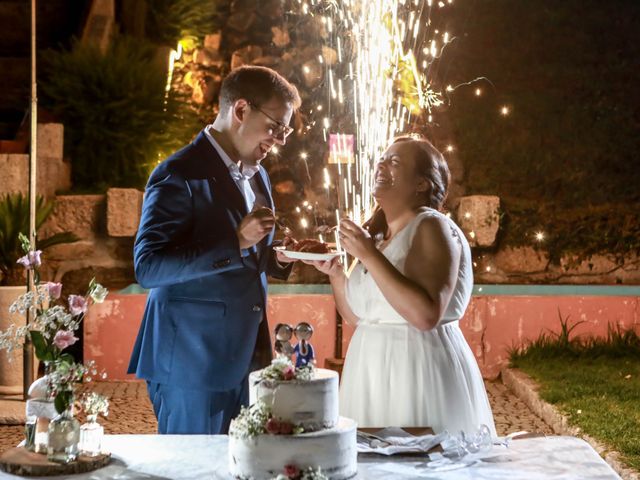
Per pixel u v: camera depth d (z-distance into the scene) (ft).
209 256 9.71
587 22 34.17
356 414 9.91
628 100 31.37
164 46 30.99
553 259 25.94
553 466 7.84
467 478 7.50
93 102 27.78
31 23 20.29
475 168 28.66
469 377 10.02
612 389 20.01
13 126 30.14
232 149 10.73
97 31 31.01
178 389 10.31
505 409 20.44
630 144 29.71
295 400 7.43
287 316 23.65
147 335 10.48
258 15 33.30
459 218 25.46
